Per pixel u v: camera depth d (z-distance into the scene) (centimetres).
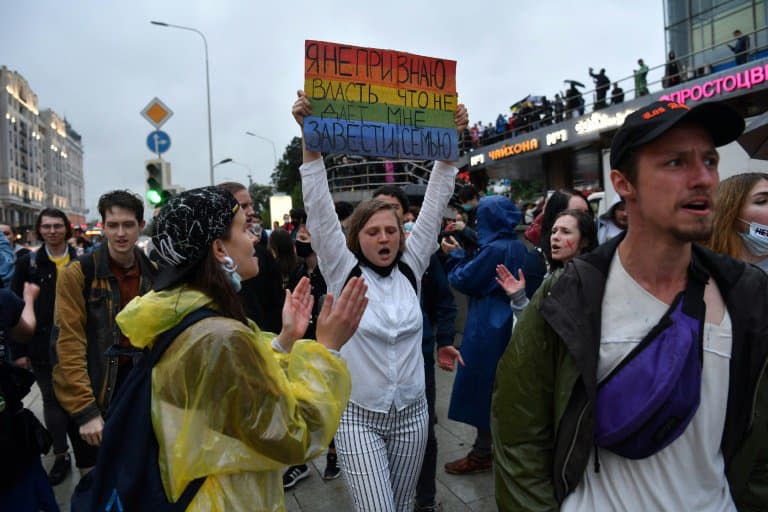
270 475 144
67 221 429
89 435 257
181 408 133
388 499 225
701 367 127
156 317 137
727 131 120
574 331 132
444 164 282
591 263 137
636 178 126
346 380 156
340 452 231
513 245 351
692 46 1830
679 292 131
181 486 131
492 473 360
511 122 2431
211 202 143
